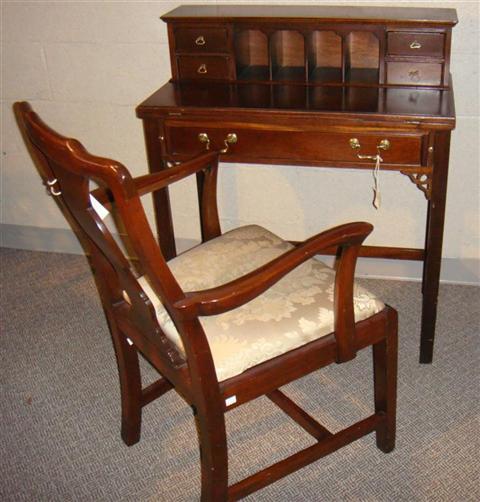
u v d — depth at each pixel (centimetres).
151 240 113
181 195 252
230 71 195
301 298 148
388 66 183
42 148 117
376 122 167
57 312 236
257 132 176
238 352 136
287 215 245
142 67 230
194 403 136
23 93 244
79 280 254
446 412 185
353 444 176
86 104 242
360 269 245
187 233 261
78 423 188
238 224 251
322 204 239
